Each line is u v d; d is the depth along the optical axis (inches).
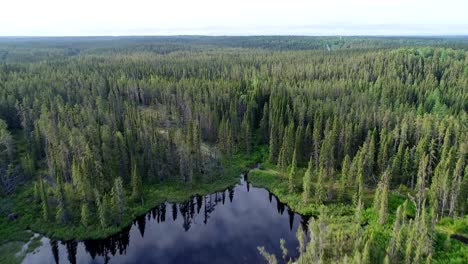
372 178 3213.6
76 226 2659.9
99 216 2726.4
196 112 4362.7
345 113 4033.0
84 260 2399.1
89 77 5846.5
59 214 2642.7
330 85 5285.4
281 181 3427.7
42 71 6584.6
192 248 2519.7
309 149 3752.5
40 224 2669.8
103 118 4138.8
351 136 3474.4
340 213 2795.3
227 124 3919.8
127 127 3754.9
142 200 3048.7
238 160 3944.4
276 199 3228.3
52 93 4857.3
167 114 4741.6
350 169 3088.1
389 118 3757.4
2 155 3280.0
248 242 2564.0
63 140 3316.9
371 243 2041.1
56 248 2476.6
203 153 3937.0
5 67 6820.9
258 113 4731.8
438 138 3221.0
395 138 3390.7
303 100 4517.7
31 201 2906.0
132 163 3174.2
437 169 2669.8
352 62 7150.6
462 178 2701.8
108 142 3417.8
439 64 6619.1
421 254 2015.3
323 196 2957.7
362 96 4638.3
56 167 2896.2
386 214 2536.9
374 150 3257.9
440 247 2245.3
